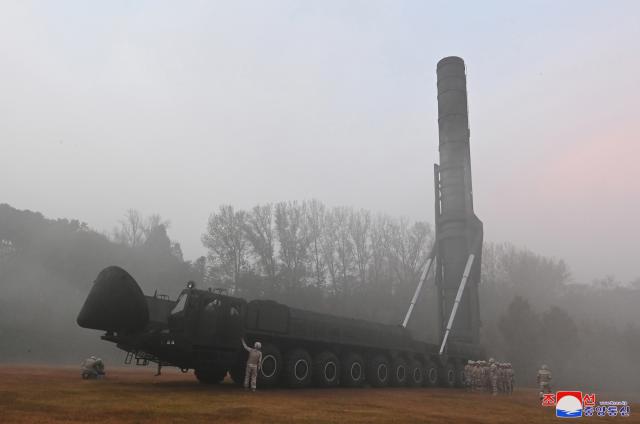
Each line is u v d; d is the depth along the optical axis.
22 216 45.41
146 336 11.52
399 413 9.15
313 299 46.91
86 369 14.46
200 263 53.09
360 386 16.25
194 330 12.02
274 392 12.29
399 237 53.25
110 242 49.88
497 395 16.91
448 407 11.15
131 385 12.43
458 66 27.91
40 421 6.31
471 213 25.45
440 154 27.22
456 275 24.95
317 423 7.20
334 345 15.77
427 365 19.91
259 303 13.59
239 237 48.66
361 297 49.81
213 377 14.58
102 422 6.42
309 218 50.97
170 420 6.79
